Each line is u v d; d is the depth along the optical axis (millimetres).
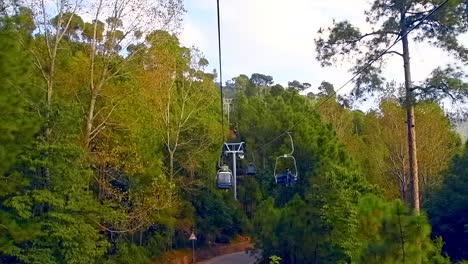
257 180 60312
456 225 24000
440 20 25812
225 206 56469
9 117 19547
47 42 29828
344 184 27734
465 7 25750
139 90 36656
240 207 60281
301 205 29328
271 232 30000
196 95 52531
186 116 51781
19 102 19734
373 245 11805
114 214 28594
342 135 61344
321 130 42188
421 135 45531
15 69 19469
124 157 34156
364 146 52938
